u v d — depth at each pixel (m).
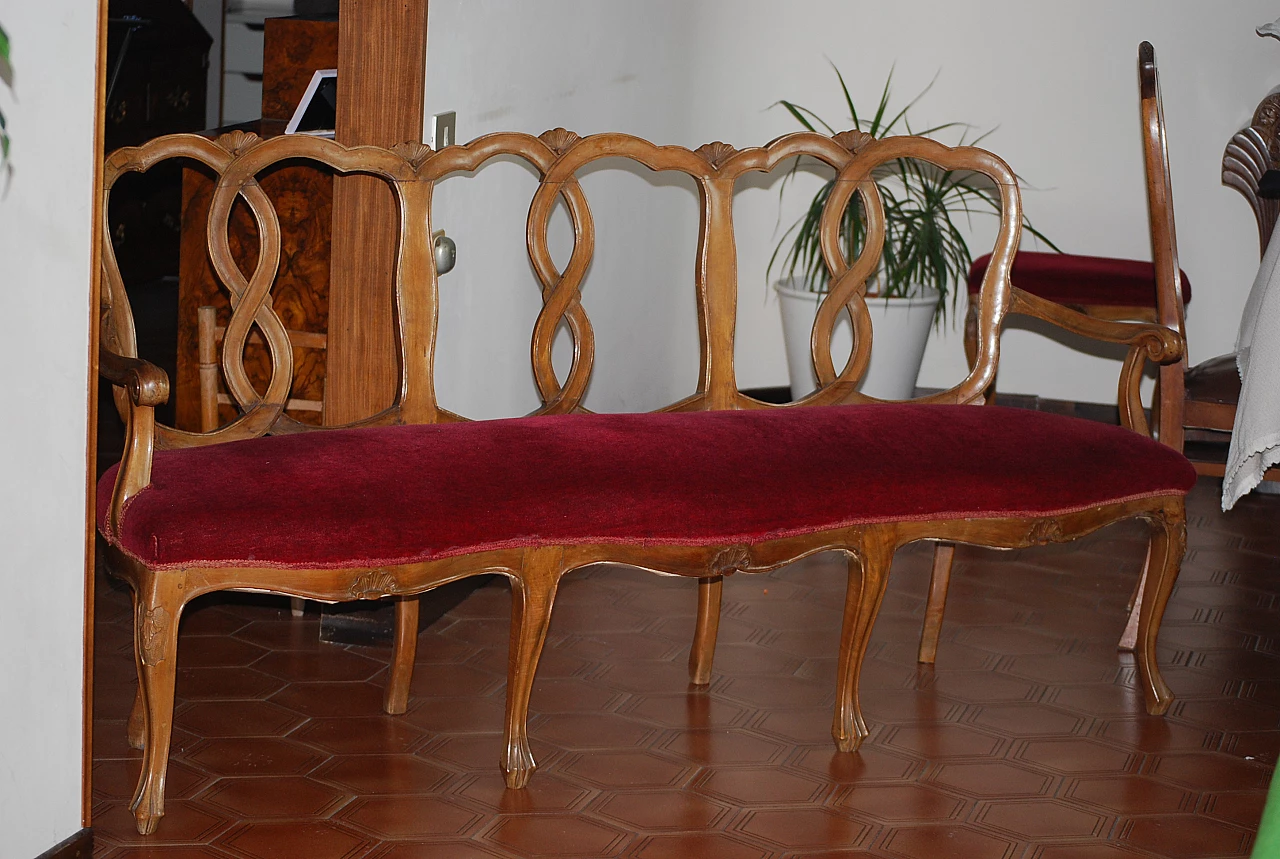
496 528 2.35
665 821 2.43
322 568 2.25
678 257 4.74
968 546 4.05
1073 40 5.08
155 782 2.30
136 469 2.25
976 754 2.72
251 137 2.64
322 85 3.43
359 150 2.70
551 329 2.85
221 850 2.27
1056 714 2.92
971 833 2.42
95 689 2.90
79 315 2.05
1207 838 2.43
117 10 5.11
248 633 3.24
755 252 5.21
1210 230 5.12
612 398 4.41
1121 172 5.15
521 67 3.60
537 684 2.98
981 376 3.11
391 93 3.01
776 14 5.07
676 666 3.11
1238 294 5.15
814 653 3.21
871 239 3.04
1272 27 4.57
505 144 2.78
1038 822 2.46
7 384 1.94
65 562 2.08
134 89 5.30
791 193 5.15
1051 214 5.22
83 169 2.03
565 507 2.40
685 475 2.50
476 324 3.52
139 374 2.21
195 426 3.51
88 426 2.10
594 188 4.11
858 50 5.12
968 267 5.21
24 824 2.06
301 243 3.34
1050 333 5.27
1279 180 4.36
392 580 2.31
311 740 2.69
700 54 4.91
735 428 2.68
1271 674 3.17
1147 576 2.92
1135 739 2.81
